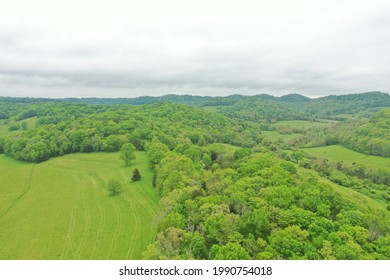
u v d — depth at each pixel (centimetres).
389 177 12975
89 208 8650
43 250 6725
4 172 12531
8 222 8231
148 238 6675
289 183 7338
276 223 5231
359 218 5466
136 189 9638
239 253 4147
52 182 11112
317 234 4812
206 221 5069
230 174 8594
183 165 8681
